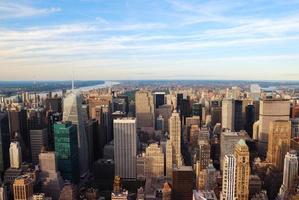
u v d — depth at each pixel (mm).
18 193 189375
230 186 165000
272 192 195000
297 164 192875
